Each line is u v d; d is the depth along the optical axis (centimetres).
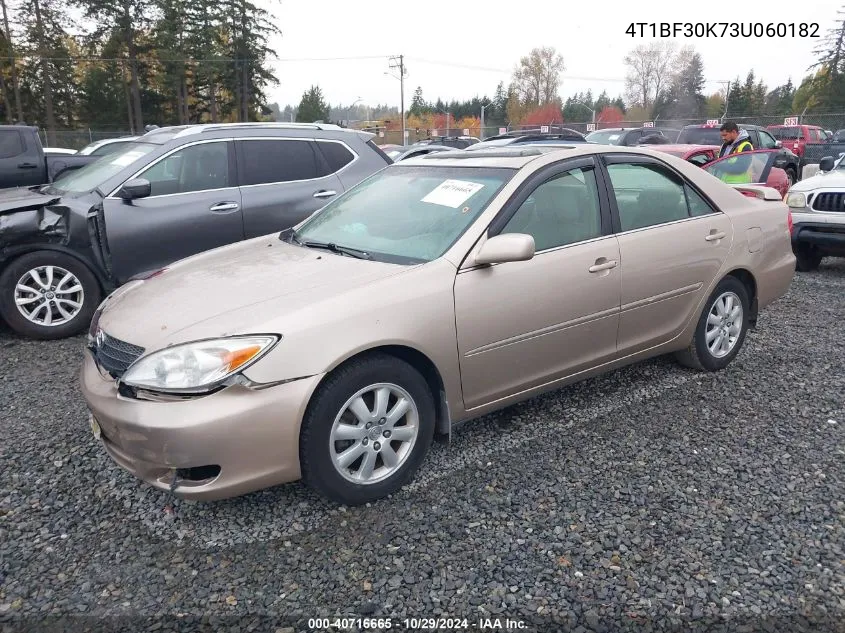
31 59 4281
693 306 444
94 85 4600
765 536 290
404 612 251
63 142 3653
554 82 7106
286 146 648
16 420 416
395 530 299
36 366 517
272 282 328
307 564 278
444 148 1555
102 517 313
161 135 635
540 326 361
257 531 300
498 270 344
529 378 368
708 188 460
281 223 634
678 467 349
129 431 280
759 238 477
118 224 568
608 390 450
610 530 296
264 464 285
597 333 391
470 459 361
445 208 369
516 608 252
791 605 251
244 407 276
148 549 289
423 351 318
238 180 621
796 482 333
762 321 614
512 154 405
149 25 4556
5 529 303
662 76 6481
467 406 347
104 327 323
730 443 375
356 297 305
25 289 569
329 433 298
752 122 2866
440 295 323
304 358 286
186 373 276
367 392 310
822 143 2170
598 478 339
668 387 454
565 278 367
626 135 1716
